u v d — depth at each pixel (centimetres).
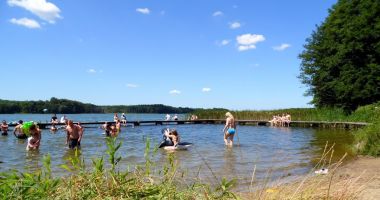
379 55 4019
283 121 4494
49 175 334
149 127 4162
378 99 4053
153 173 389
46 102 12600
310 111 4725
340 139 2420
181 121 5003
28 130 1719
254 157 1435
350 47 4016
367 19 4019
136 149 1711
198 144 2039
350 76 4059
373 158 1417
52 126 3406
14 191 293
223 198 362
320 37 4591
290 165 1215
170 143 1839
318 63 4491
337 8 4388
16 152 1633
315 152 1644
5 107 11744
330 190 461
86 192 312
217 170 1072
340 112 4344
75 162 354
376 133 1557
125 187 322
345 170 1106
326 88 4409
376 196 684
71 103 13438
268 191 470
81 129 1819
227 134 1980
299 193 452
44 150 1709
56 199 300
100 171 334
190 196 343
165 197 324
